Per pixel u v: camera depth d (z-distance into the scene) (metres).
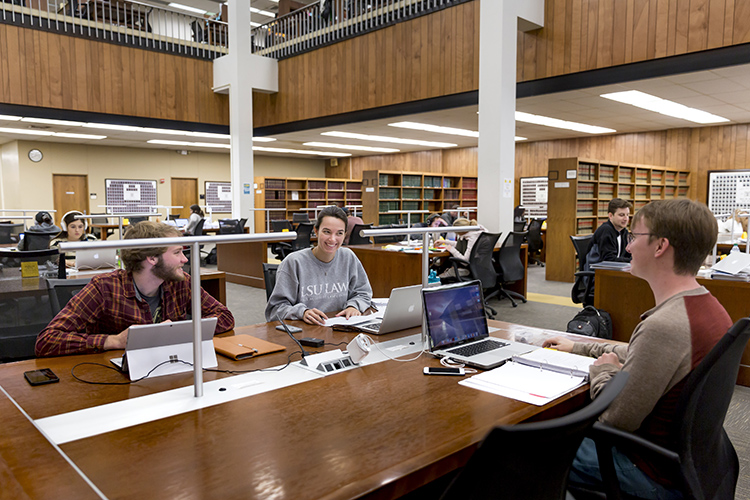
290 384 1.40
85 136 11.24
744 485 2.00
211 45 10.31
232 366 1.54
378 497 0.88
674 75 5.69
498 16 5.99
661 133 10.12
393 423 1.14
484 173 6.23
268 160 16.06
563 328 4.57
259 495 0.84
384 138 11.63
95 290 1.76
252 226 9.98
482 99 6.19
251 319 4.95
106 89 9.08
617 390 0.88
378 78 8.45
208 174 14.98
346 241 6.46
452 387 1.39
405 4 7.95
